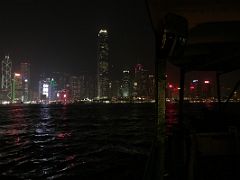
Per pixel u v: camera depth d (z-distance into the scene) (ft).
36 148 107.96
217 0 17.93
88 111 506.89
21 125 233.76
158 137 21.24
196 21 21.62
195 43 28.40
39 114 420.77
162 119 20.99
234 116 43.29
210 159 27.78
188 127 38.11
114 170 64.39
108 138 137.28
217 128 37.91
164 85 20.81
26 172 65.98
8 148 108.99
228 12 19.88
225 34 25.54
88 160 79.25
